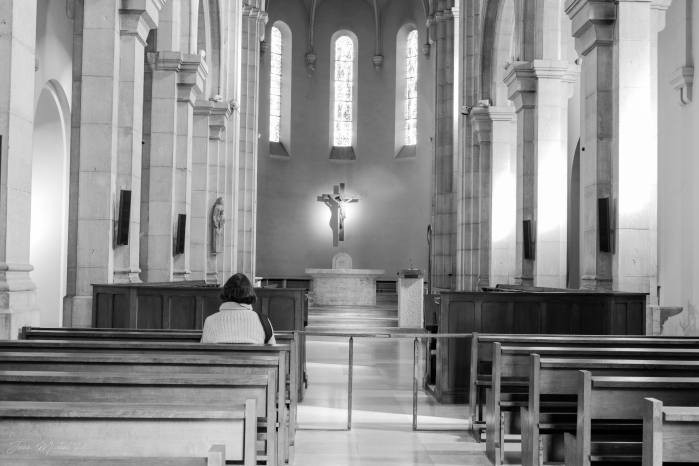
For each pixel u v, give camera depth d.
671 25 15.95
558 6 16.11
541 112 15.84
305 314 12.55
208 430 3.27
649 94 11.66
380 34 36.09
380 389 11.62
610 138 12.03
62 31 14.95
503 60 21.44
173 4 14.90
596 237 12.03
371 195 35.50
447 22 29.25
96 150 10.77
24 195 7.52
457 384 10.44
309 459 7.09
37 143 15.16
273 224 34.62
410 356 16.08
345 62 36.34
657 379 4.42
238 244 26.81
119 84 11.22
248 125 27.17
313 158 35.66
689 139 15.40
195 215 18.98
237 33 22.84
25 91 7.52
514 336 7.66
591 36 12.14
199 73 15.86
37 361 4.80
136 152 11.45
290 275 34.78
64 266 15.38
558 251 15.80
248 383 4.07
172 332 7.01
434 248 29.28
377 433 8.31
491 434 7.11
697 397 4.40
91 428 3.26
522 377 7.38
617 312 10.56
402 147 35.59
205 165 19.05
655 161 11.66
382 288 34.06
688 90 15.27
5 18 7.20
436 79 29.62
